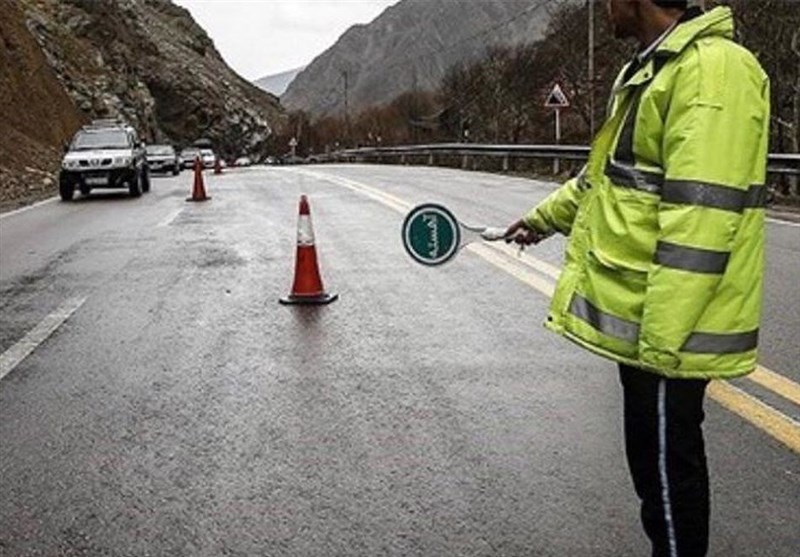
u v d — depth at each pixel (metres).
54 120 44.12
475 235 3.83
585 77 39.47
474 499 4.08
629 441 3.02
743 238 2.66
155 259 11.36
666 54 2.71
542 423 5.00
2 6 43.28
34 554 3.72
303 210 8.43
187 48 119.94
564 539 3.69
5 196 23.81
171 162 41.31
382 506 4.05
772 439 4.66
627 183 2.81
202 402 5.55
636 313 2.78
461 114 60.16
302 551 3.67
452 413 5.21
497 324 7.32
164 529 3.90
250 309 8.18
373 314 7.80
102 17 75.81
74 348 6.91
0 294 9.24
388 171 33.72
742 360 2.72
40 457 4.73
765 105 2.67
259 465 4.55
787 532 3.70
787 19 23.38
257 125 109.69
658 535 2.97
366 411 5.30
